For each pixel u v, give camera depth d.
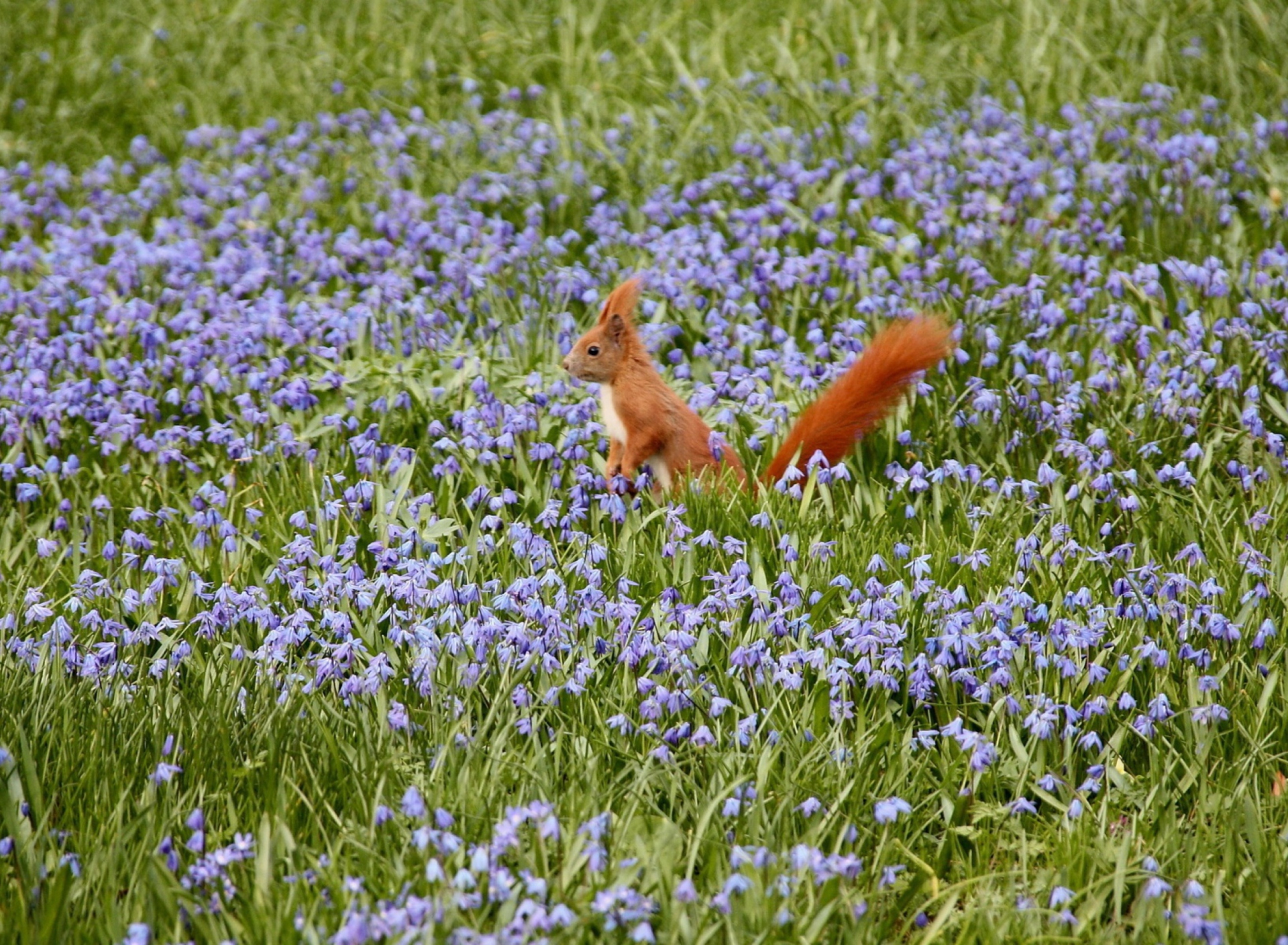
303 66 19.95
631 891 5.55
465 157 16.92
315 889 5.87
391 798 6.38
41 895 5.86
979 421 9.98
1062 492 9.12
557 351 11.27
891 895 6.08
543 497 9.22
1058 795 6.66
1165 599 7.49
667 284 11.94
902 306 11.75
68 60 20.95
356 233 13.99
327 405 10.70
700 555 8.38
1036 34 18.41
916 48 19.11
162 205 16.31
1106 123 15.67
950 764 6.70
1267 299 11.55
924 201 13.62
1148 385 10.20
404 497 8.96
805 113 16.77
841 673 6.83
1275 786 6.68
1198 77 17.55
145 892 5.78
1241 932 5.60
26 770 6.34
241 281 12.66
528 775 6.48
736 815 6.05
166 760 6.72
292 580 7.96
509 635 7.11
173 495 9.80
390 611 7.50
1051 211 13.70
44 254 14.66
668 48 18.64
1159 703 6.73
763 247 13.38
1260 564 7.92
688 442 9.26
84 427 10.65
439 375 10.86
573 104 18.34
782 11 21.17
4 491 10.13
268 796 6.45
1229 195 13.63
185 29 21.91
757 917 5.61
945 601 7.44
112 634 7.71
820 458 8.84
